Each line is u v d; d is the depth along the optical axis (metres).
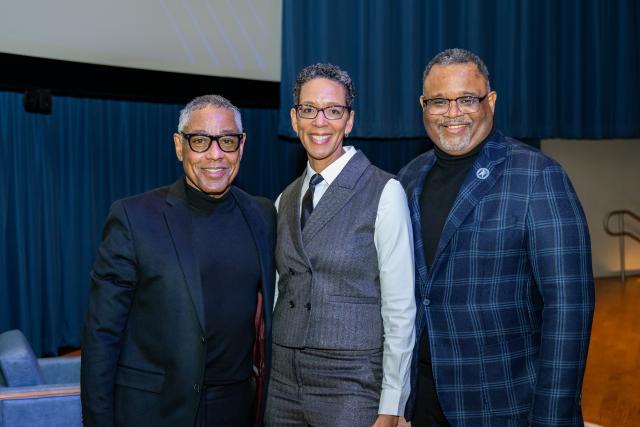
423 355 1.77
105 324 1.62
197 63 5.43
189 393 1.60
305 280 1.70
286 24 5.27
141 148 5.95
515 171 1.65
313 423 1.67
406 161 7.09
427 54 5.73
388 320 1.64
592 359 4.86
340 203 1.69
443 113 1.73
